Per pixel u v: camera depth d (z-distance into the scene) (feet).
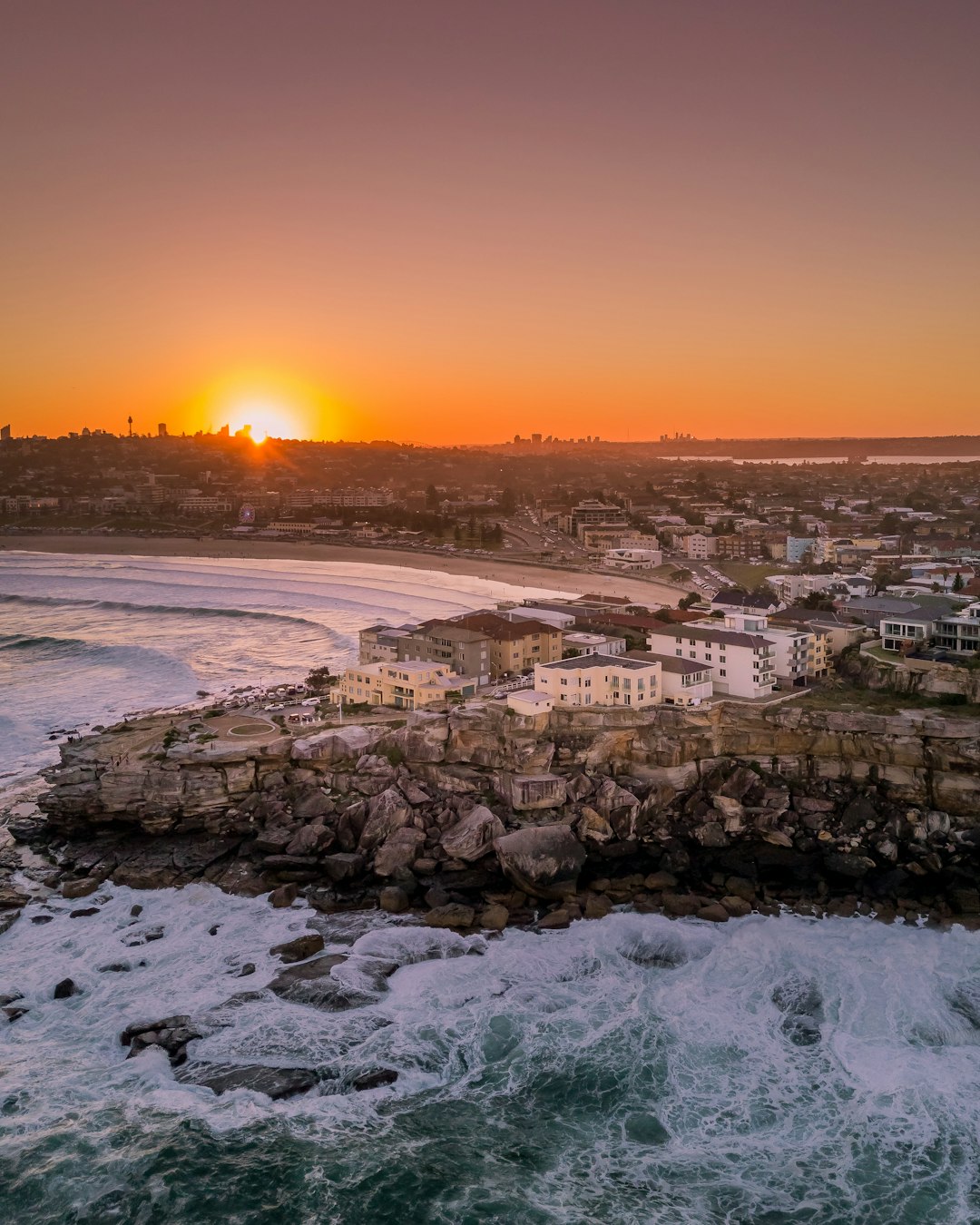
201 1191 167.12
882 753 302.86
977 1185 169.07
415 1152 177.78
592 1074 199.72
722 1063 203.51
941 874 277.64
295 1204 164.96
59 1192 166.30
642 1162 175.73
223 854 296.71
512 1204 165.37
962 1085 195.00
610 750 315.17
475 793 310.65
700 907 265.75
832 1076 198.59
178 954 244.42
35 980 231.91
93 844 306.35
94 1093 191.93
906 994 225.56
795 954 243.19
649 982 233.35
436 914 260.42
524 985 231.91
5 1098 189.78
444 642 441.27
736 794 306.55
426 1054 205.67
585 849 289.94
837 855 285.43
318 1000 223.10
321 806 305.12
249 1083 195.42
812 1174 172.24
